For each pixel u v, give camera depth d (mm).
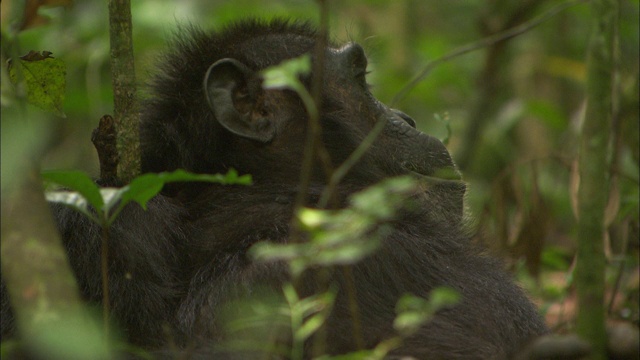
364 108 8461
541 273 11719
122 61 6871
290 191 7938
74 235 7047
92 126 13641
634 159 10430
